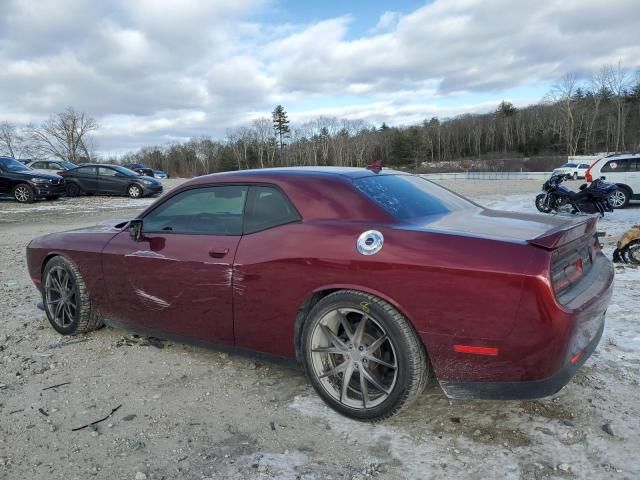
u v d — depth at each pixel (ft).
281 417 10.35
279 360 11.25
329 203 10.73
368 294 9.59
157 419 10.38
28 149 245.45
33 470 8.75
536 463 8.59
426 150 344.49
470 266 8.75
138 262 12.98
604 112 281.74
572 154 282.56
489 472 8.39
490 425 9.79
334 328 10.34
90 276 14.25
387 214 10.35
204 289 11.77
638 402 10.46
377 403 9.73
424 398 10.92
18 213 55.11
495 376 8.87
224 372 12.53
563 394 10.85
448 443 9.25
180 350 13.97
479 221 10.61
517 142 333.01
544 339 8.45
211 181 12.44
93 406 10.96
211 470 8.69
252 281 11.00
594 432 9.43
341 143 319.88
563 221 10.78
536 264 8.48
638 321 15.07
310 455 9.04
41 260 15.43
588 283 9.93
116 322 14.14
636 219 41.63
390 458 8.87
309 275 10.21
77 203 66.28
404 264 9.20
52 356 13.71
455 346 8.97
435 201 12.05
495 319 8.61
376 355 9.89
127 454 9.19
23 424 10.25
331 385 10.43
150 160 326.44
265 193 11.50
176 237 12.55
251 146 323.37
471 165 256.73
